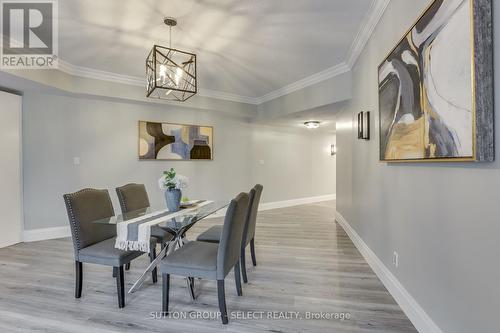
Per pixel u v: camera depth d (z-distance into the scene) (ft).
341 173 15.81
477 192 4.09
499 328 3.67
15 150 12.63
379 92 7.93
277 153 22.80
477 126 3.81
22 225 12.98
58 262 10.27
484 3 3.74
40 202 13.37
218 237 8.72
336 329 6.13
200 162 18.30
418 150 5.58
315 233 14.48
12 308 7.02
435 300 5.31
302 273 9.23
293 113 16.51
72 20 9.02
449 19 4.44
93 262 7.24
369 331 6.04
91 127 14.58
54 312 6.84
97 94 13.82
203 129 18.31
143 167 16.15
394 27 7.17
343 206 15.42
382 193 8.35
